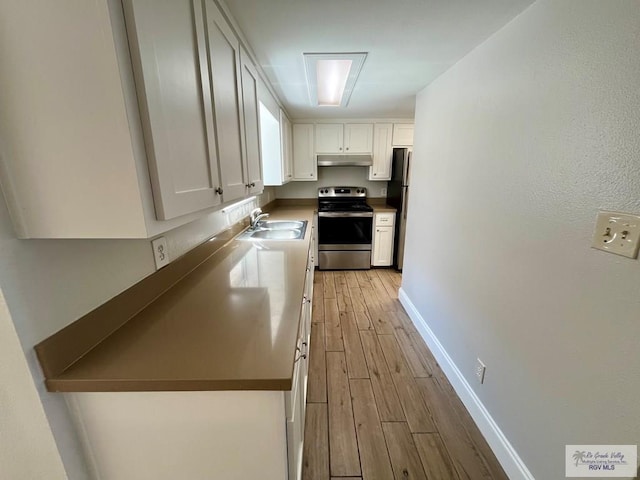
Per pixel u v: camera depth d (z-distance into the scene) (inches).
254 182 62.1
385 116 140.1
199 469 33.0
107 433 31.4
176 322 38.5
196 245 60.9
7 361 25.8
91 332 32.5
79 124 22.6
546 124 42.7
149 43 24.1
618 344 33.2
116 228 24.6
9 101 22.4
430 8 46.6
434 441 57.6
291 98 100.6
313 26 52.1
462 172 67.6
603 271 34.5
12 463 29.7
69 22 20.8
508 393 52.1
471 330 64.1
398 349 87.6
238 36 51.3
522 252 48.1
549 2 41.8
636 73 30.5
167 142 27.1
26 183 23.8
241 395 30.3
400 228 147.1
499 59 53.6
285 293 47.8
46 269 27.2
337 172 164.6
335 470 51.8
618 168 32.4
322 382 73.6
